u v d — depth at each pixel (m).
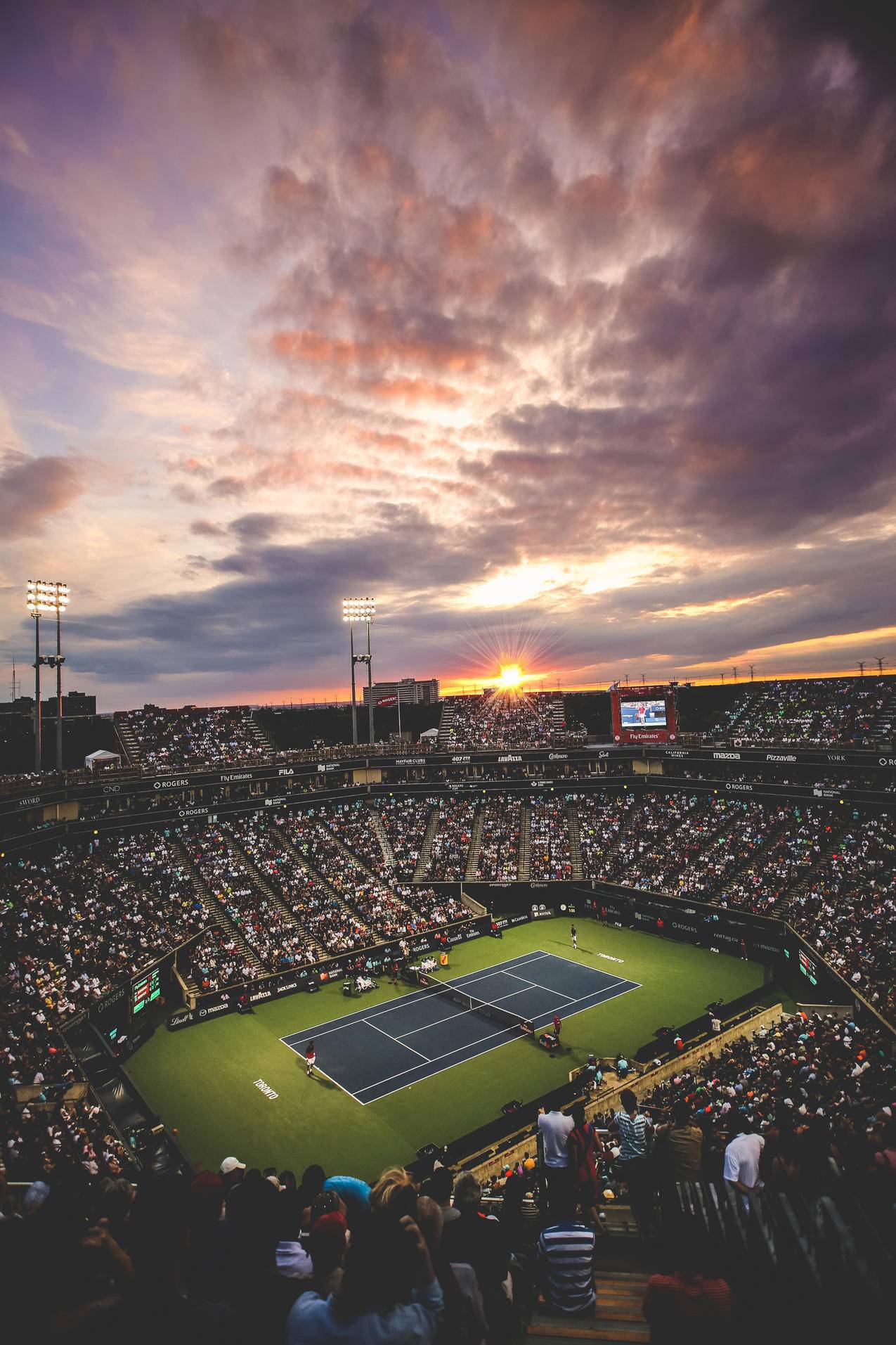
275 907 62.47
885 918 51.50
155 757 81.81
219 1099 39.41
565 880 72.69
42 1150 28.45
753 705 90.44
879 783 64.06
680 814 78.38
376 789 84.19
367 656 91.19
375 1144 35.09
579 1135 11.00
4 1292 4.92
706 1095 30.62
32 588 62.28
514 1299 8.30
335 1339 4.39
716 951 60.88
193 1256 5.57
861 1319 4.91
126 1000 47.00
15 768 79.06
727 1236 7.16
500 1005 51.22
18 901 51.75
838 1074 29.67
